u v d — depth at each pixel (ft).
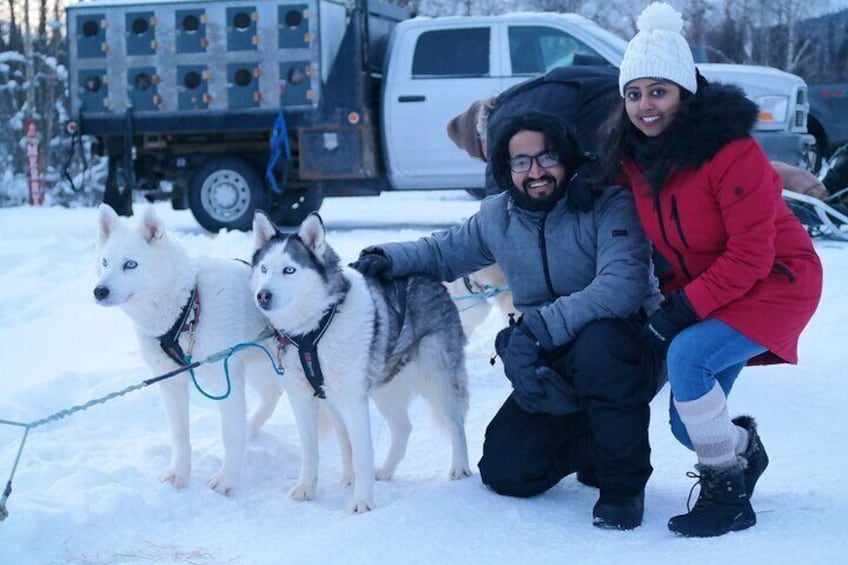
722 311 10.61
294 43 32.12
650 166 10.77
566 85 16.48
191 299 12.70
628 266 11.66
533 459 12.07
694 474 11.30
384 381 13.10
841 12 74.38
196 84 32.96
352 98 32.22
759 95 30.81
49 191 67.72
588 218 12.00
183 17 32.76
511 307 18.16
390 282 13.02
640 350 11.38
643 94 10.69
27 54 73.15
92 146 35.29
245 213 33.65
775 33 73.97
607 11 73.00
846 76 71.92
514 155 11.84
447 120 32.22
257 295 11.78
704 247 10.94
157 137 34.04
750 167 10.25
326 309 12.03
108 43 33.22
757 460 11.32
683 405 10.69
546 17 31.89
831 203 31.94
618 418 11.24
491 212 12.71
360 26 32.37
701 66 31.37
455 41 32.24
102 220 12.72
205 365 12.79
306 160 32.58
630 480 11.26
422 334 13.43
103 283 12.18
